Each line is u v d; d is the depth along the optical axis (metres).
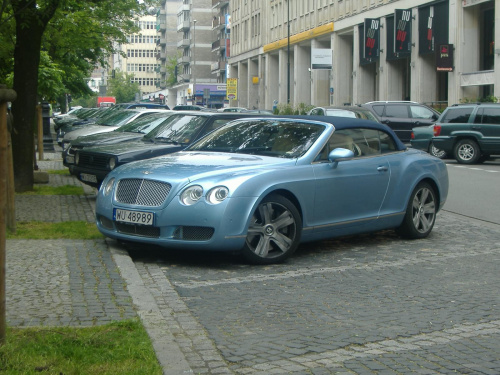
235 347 5.28
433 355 5.15
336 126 9.38
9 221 9.73
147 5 32.25
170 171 8.38
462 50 46.69
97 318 5.80
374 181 9.51
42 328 5.32
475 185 18.06
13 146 15.00
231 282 7.49
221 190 7.99
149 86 191.50
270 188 8.23
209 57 130.88
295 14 75.31
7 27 15.59
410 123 31.47
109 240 9.31
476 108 25.84
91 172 13.31
